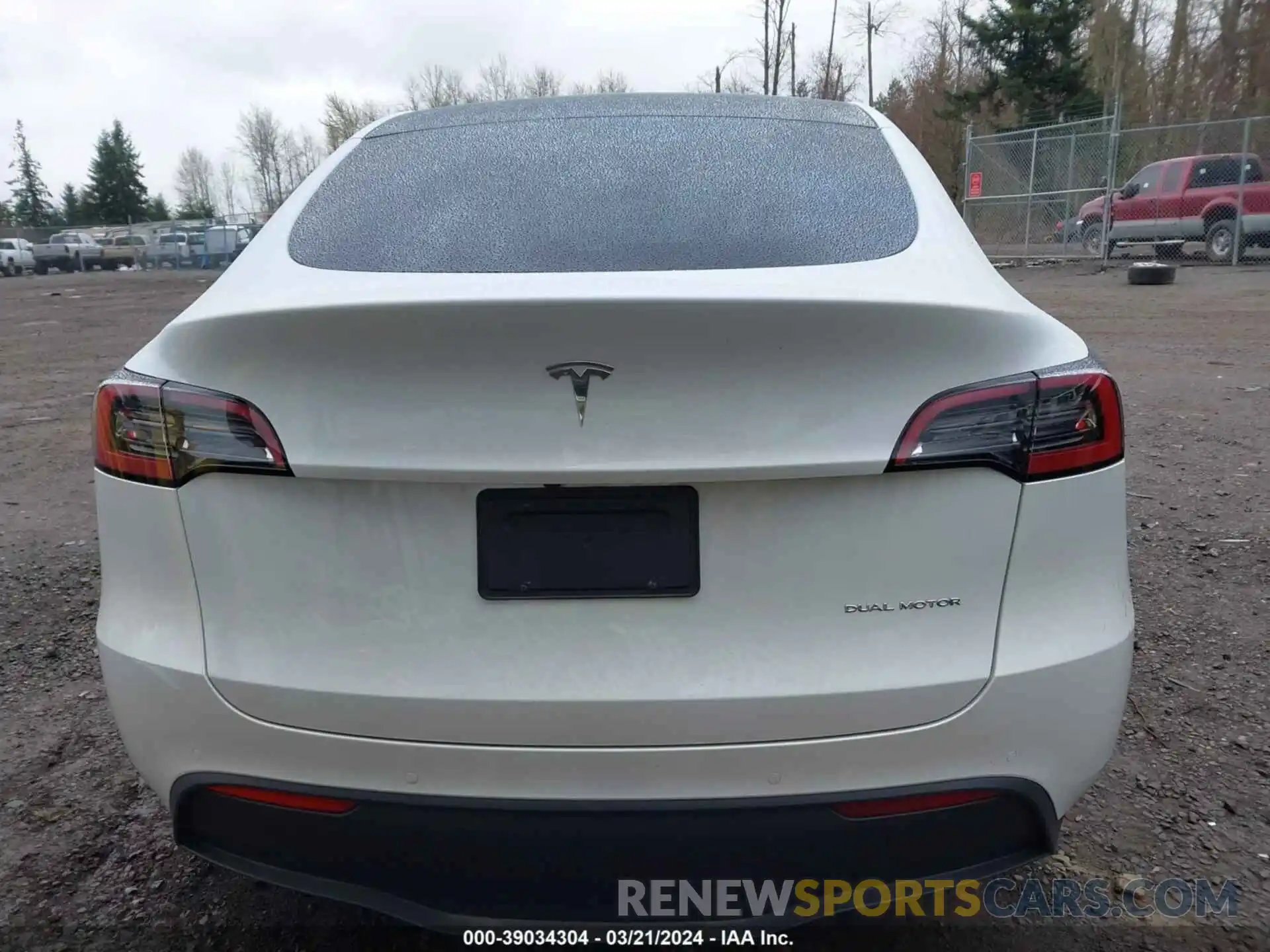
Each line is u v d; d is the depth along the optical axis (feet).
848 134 8.50
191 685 6.22
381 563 5.98
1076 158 68.80
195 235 147.74
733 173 7.77
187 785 6.40
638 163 7.91
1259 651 12.03
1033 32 118.32
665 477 5.70
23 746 10.57
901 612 5.93
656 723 5.90
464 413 5.68
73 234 157.17
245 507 6.07
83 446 24.38
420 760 6.03
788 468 5.68
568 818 5.99
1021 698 6.01
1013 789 6.13
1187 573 14.39
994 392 5.87
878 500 5.85
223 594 6.18
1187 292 50.83
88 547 16.75
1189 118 124.88
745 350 5.58
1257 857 8.57
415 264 6.86
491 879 6.20
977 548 5.94
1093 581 6.26
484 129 8.67
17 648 12.92
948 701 5.95
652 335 5.55
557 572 5.92
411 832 6.12
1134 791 9.46
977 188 73.05
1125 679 6.45
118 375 6.57
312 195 7.90
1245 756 9.96
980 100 125.29
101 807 9.53
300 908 8.29
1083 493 6.14
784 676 5.89
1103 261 64.49
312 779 6.17
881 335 5.65
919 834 6.12
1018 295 6.89
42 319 61.98
